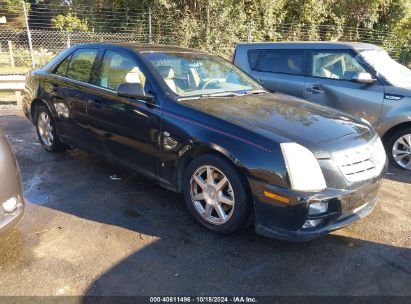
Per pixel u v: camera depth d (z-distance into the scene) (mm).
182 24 14289
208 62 4496
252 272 2906
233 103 3727
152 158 3766
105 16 15039
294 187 2865
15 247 3121
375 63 5574
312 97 5812
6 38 14445
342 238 3410
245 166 3010
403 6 18328
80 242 3221
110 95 4094
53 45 14133
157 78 3785
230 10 14664
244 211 3129
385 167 3502
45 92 5059
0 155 2826
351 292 2727
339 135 3225
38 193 4113
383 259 3127
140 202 3965
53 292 2631
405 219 3807
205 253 3119
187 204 3553
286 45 6258
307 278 2859
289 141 2980
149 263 2973
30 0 18719
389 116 5203
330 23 17891
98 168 4855
